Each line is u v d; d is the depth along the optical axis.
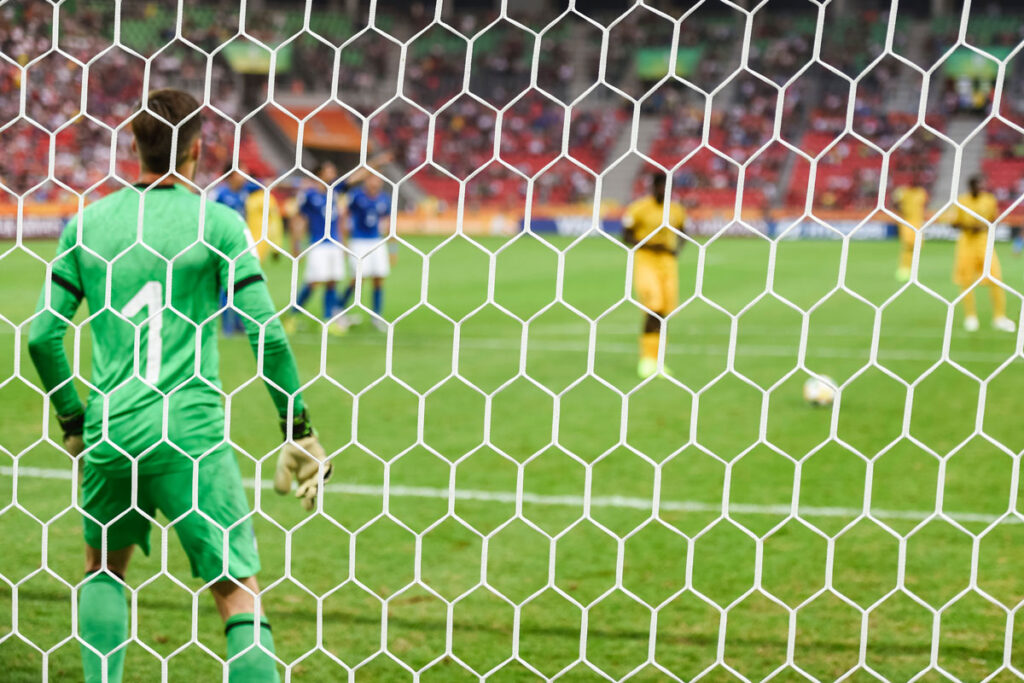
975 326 47.38
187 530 10.43
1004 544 17.45
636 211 34.56
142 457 10.34
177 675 12.38
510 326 48.25
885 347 42.03
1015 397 31.59
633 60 167.88
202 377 10.42
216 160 125.06
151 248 10.39
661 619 14.27
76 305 10.80
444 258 94.06
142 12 133.00
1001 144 145.62
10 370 33.31
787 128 154.62
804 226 137.00
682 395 31.66
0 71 105.94
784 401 30.80
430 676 12.46
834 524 18.59
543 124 162.25
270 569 16.12
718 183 147.62
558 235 134.75
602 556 16.83
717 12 170.50
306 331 44.59
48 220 93.94
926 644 13.47
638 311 54.66
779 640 13.58
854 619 14.29
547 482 21.31
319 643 10.38
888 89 157.12
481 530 18.16
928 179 144.12
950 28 159.12
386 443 24.75
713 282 71.12
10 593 14.81
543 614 14.45
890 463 23.17
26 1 100.31
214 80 139.25
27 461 22.56
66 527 17.91
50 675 12.27
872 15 163.88
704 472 22.22
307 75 155.88
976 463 23.19
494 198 153.75
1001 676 12.53
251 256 10.38
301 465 10.61
